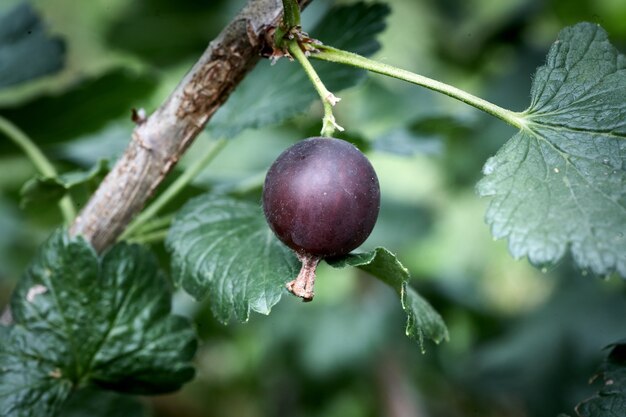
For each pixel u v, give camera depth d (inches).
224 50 6.4
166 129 6.6
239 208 6.8
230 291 6.2
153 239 7.4
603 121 5.9
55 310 6.9
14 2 12.0
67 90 8.9
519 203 5.7
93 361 6.9
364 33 7.7
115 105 9.2
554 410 10.4
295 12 6.0
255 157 11.7
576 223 5.5
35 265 6.9
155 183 6.7
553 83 6.1
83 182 7.2
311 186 5.7
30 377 6.8
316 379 11.7
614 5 11.7
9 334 6.9
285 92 7.7
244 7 6.3
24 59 9.0
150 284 7.0
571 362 10.6
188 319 7.1
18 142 8.0
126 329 7.0
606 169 5.7
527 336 11.1
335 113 11.6
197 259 6.5
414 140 8.9
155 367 7.0
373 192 5.8
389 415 11.4
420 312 6.3
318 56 6.0
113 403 7.8
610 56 6.1
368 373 11.7
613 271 5.3
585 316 10.7
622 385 6.3
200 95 6.5
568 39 6.2
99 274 6.9
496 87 11.7
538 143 5.9
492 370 11.1
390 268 6.0
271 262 6.3
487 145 11.6
